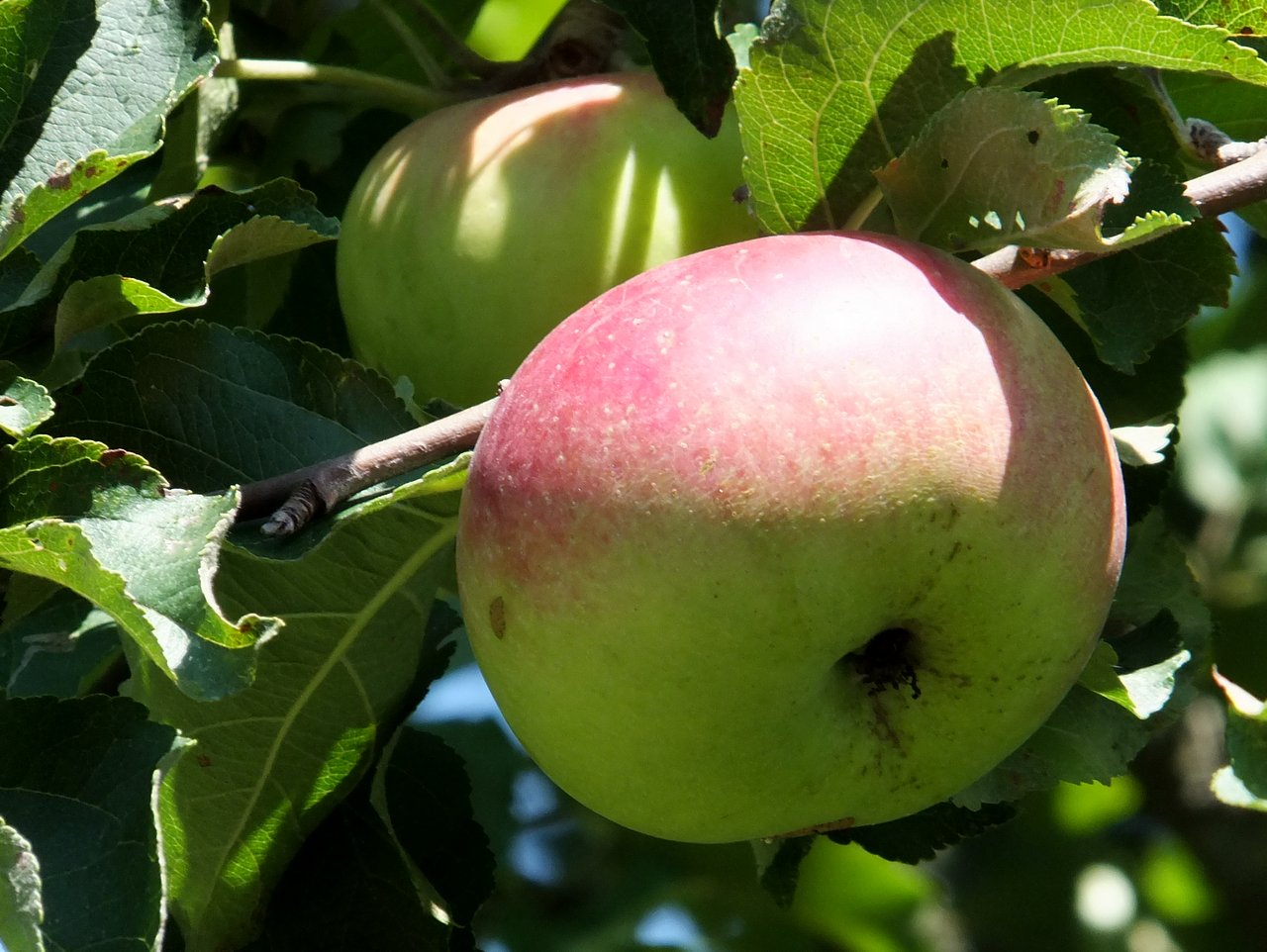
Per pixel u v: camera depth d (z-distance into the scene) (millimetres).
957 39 387
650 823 374
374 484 387
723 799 368
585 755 366
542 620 359
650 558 351
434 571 413
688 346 356
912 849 445
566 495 356
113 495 358
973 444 353
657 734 359
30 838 351
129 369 395
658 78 410
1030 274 393
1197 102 453
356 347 444
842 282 360
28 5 391
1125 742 422
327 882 423
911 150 383
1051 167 371
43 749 356
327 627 405
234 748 409
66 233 450
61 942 344
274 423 400
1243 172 405
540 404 363
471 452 377
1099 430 368
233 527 381
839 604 353
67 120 392
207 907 418
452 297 420
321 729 415
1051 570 361
